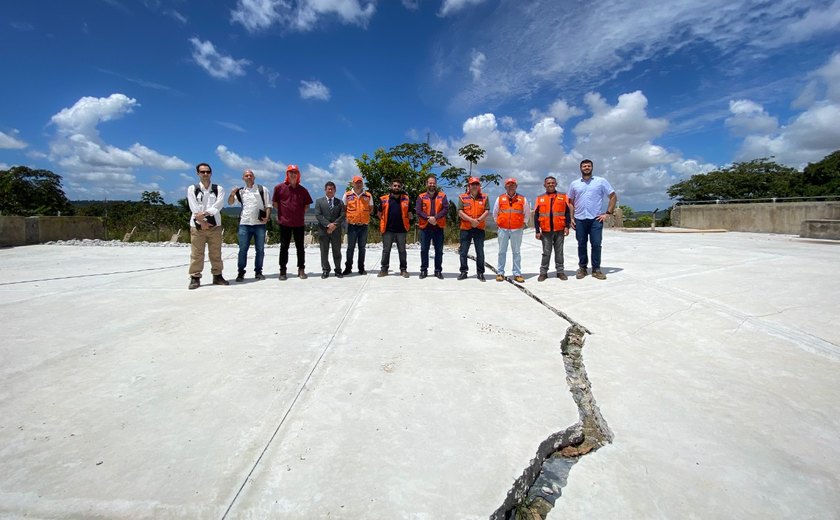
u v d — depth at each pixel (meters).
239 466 1.90
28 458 1.94
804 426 2.26
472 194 6.36
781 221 15.27
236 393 2.61
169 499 1.69
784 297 4.47
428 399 2.54
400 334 3.77
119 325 4.04
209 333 3.79
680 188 35.41
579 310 4.57
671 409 2.46
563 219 6.11
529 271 7.39
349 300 5.07
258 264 6.57
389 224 6.70
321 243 6.59
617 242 11.33
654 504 1.71
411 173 21.30
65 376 2.86
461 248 6.48
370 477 1.83
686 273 6.04
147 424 2.25
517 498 1.80
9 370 2.95
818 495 1.74
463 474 1.86
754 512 1.66
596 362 3.17
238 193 6.30
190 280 6.26
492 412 2.40
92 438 2.11
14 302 4.96
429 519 1.60
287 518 1.60
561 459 2.10
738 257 7.38
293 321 4.18
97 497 1.69
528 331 3.89
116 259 9.27
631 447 2.09
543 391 2.67
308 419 2.30
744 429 2.24
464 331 3.87
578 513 1.66
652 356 3.29
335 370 2.96
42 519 1.58
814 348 3.24
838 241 10.14
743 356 3.21
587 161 6.02
